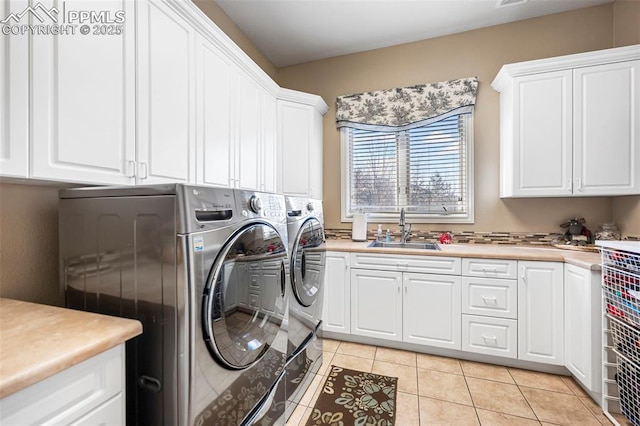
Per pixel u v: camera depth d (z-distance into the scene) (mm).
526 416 1619
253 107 2322
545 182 2256
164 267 910
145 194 944
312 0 2387
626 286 1462
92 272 1058
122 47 1238
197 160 1686
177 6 1522
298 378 1750
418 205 2980
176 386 895
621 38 2334
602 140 2115
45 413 627
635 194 2092
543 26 2586
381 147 3125
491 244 2699
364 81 3154
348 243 2838
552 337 1997
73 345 700
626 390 1479
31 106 926
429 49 2920
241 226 1164
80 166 1071
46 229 1290
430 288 2287
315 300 2066
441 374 2041
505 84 2482
